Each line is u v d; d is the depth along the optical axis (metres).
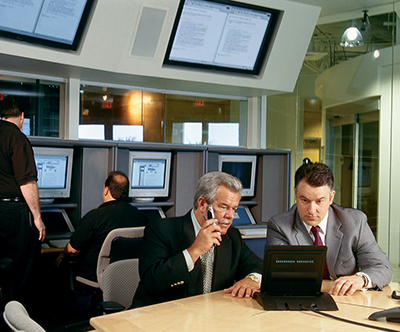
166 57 3.58
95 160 3.52
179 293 1.88
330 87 5.09
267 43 3.90
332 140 5.20
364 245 2.15
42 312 3.45
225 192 1.91
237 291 1.81
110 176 3.08
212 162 3.90
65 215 3.55
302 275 1.71
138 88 3.98
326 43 5.00
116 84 3.87
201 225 1.98
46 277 3.50
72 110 3.63
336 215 2.22
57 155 3.43
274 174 4.21
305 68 5.08
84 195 3.49
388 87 4.77
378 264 2.09
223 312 1.57
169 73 3.63
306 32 3.95
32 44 3.04
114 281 2.06
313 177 1.96
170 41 3.53
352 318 1.54
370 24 4.70
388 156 4.82
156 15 3.30
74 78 3.62
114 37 3.23
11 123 2.94
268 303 1.63
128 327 1.39
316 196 1.96
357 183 5.09
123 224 2.93
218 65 3.82
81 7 3.06
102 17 3.11
